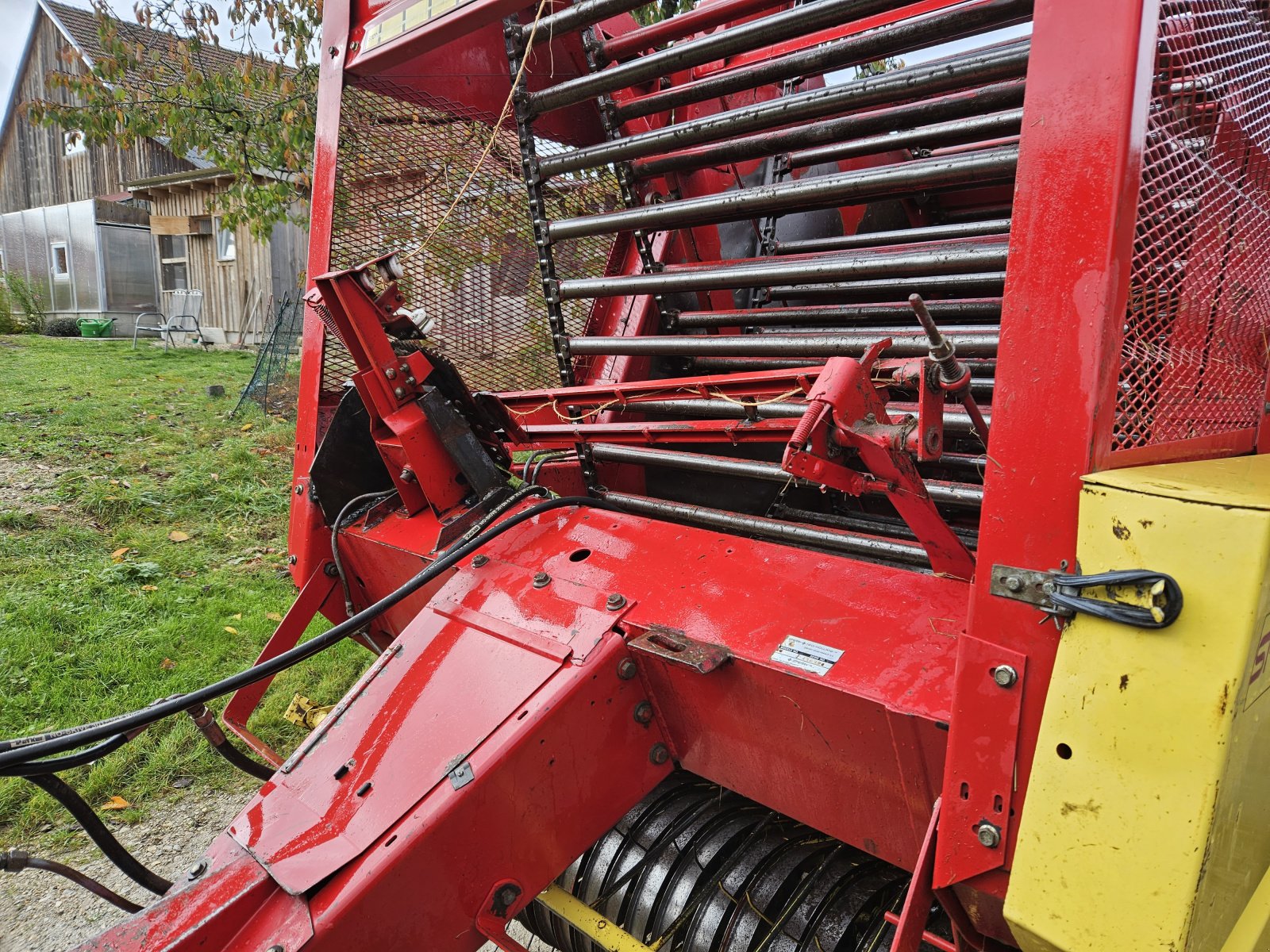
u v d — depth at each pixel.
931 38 1.73
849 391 1.46
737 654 1.46
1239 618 0.88
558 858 1.57
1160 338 1.18
